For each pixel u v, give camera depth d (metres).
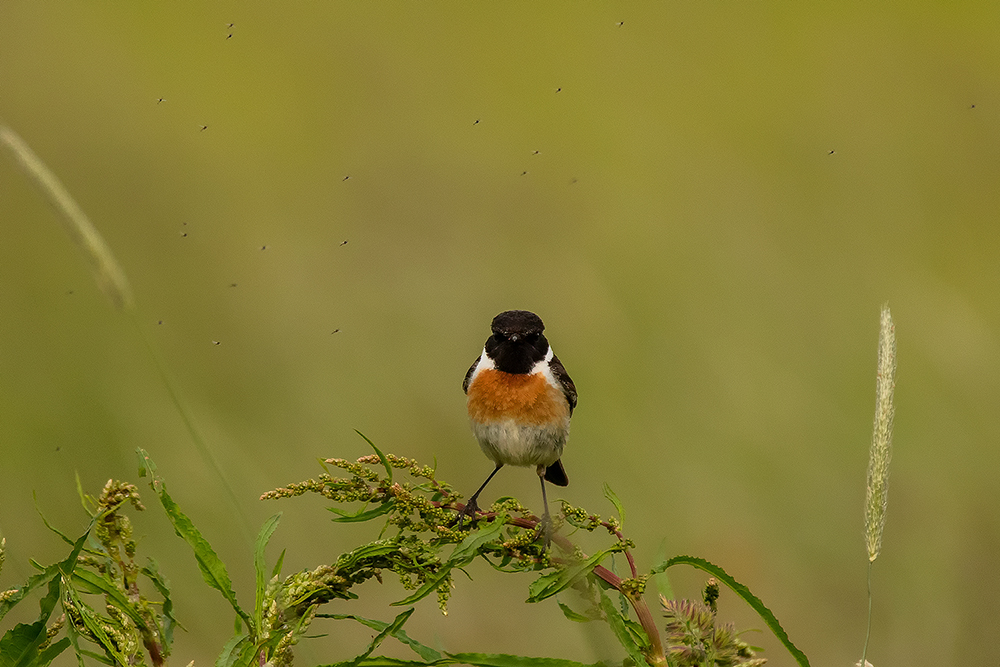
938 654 9.77
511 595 10.61
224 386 12.48
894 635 10.02
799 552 10.74
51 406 11.03
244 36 20.02
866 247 15.09
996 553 10.65
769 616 4.09
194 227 15.11
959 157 17.12
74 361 11.84
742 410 12.09
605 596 4.06
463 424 12.30
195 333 13.21
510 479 11.63
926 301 13.91
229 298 13.88
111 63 18.77
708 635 4.07
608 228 15.84
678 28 21.17
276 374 12.73
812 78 19.42
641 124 18.41
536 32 21.06
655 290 14.23
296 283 14.34
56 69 18.30
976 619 10.05
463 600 10.56
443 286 14.54
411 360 13.11
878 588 10.42
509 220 16.23
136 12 20.56
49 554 9.90
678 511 11.08
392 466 4.38
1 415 10.88
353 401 12.52
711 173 17.20
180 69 19.27
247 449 11.47
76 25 19.70
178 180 16.11
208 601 9.27
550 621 10.25
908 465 11.62
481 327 13.81
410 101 19.31
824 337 13.46
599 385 12.59
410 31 20.78
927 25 20.78
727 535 10.74
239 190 16.19
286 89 19.16
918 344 13.16
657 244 15.25
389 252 15.32
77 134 16.78
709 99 19.19
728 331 13.36
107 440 10.74
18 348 12.10
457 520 4.43
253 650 4.07
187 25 20.58
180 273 14.11
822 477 11.40
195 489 10.06
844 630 10.19
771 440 11.78
